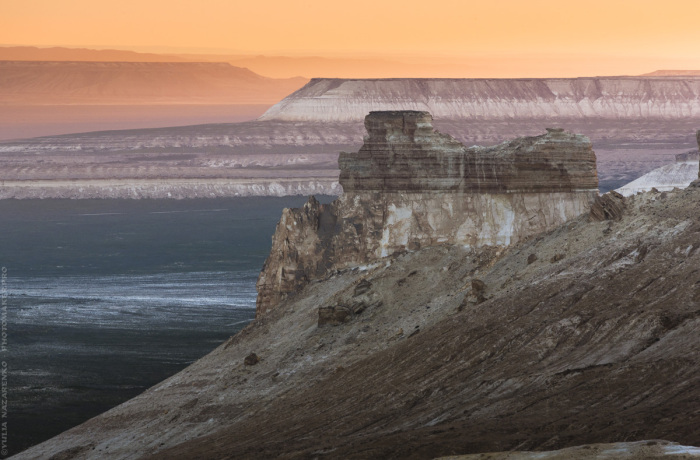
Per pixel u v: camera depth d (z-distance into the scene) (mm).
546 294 159000
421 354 158500
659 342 137250
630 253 161875
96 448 171875
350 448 122000
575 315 148875
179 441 166625
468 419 128875
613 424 113125
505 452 106375
